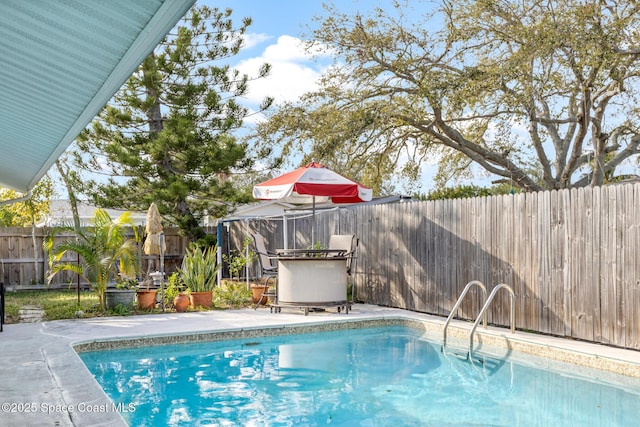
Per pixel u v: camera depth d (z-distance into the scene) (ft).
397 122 59.11
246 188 62.85
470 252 29.66
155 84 56.70
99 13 9.28
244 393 18.83
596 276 23.32
